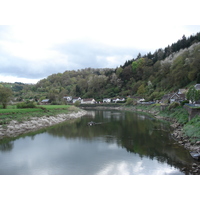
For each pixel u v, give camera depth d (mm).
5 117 36062
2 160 19891
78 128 38500
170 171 16219
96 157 20672
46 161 19594
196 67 77000
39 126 39375
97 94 148250
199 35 110000
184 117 39000
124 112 78000
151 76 119875
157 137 29062
